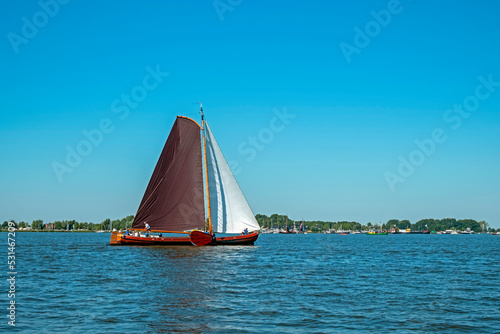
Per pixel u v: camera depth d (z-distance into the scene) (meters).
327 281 40.53
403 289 36.31
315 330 23.61
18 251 78.06
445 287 37.62
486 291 35.69
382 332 23.41
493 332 23.67
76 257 62.66
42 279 39.88
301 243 138.00
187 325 24.30
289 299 31.28
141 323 24.56
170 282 38.31
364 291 35.06
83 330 23.23
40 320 25.03
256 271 47.12
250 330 23.45
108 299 30.66
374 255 77.88
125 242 81.56
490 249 105.31
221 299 31.00
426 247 114.44
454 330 23.97
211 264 52.91
